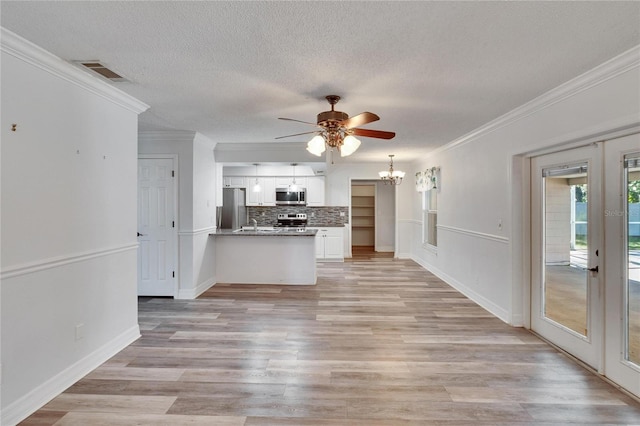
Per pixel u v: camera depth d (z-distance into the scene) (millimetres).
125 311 3277
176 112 3736
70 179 2578
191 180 4879
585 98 2684
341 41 2150
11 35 2031
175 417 2178
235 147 5738
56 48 2230
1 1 1720
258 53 2314
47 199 2369
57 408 2266
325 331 3650
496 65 2484
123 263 3246
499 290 4059
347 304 4633
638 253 2445
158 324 3854
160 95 3156
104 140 2961
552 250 3367
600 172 2697
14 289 2127
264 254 5832
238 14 1852
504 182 3908
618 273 2564
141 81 2807
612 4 1742
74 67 2523
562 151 3180
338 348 3219
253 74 2664
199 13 1842
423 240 7504
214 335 3531
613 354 2607
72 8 1790
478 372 2762
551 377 2678
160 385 2559
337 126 3104
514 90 3000
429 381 2623
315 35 2078
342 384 2580
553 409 2266
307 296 5039
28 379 2213
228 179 8078
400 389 2512
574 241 3037
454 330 3674
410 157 7395
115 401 2350
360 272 6836
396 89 2980
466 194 5023
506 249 3869
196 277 5023
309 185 8086
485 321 3949
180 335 3529
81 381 2607
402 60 2414
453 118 3932
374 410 2260
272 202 8039
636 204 2447
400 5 1768
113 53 2312
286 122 4168
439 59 2395
